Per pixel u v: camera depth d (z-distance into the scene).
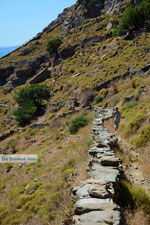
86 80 55.81
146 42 60.06
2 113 64.19
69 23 115.00
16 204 13.66
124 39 68.75
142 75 38.44
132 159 11.58
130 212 6.82
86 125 27.12
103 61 63.44
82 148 16.02
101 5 111.38
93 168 8.88
